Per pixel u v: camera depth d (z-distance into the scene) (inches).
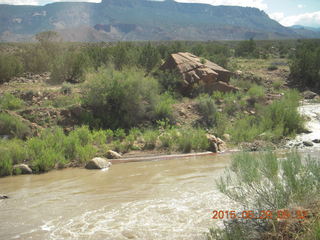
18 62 904.9
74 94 639.8
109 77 610.9
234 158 252.2
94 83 592.4
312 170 214.2
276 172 219.6
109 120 569.0
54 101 605.0
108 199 280.4
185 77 767.7
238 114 652.1
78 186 323.0
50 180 347.6
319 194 203.0
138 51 1014.4
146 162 426.0
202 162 418.3
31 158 415.5
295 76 1088.2
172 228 215.9
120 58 902.4
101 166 396.5
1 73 796.0
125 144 494.0
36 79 871.1
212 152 477.7
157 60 928.3
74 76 829.2
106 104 585.0
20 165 385.1
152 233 209.2
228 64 1145.4
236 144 525.7
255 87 781.9
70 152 440.5
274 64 1370.6
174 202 267.4
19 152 410.6
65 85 665.0
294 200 203.0
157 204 263.9
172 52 1322.6
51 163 394.6
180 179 338.3
